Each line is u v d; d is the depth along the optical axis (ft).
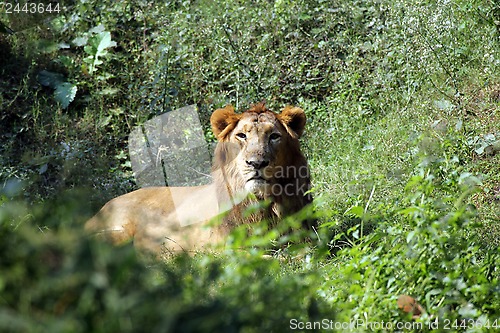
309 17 58.90
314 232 35.83
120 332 13.92
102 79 55.72
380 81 52.85
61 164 46.88
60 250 14.88
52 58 57.52
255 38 57.88
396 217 35.24
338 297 24.85
